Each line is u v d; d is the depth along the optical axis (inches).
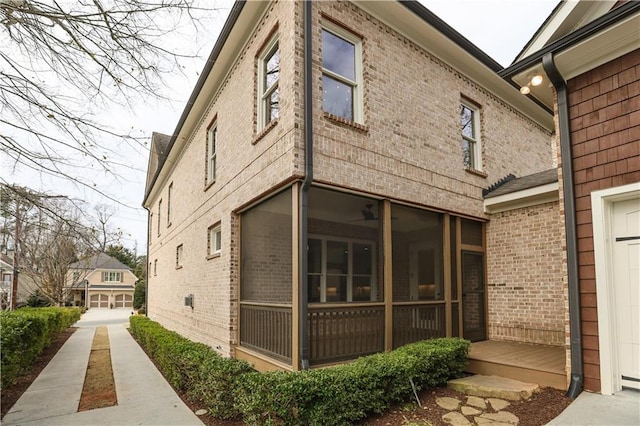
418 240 245.0
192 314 348.8
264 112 234.2
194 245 356.5
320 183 193.0
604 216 161.8
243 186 243.4
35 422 168.1
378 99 226.4
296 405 134.2
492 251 295.0
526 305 271.1
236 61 271.9
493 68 296.8
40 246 557.9
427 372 182.7
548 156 388.2
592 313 161.9
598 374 158.4
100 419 171.3
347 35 220.5
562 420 139.9
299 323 178.5
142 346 402.3
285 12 203.5
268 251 217.6
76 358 335.9
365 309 206.7
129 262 1640.0
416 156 244.4
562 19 185.6
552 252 261.3
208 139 338.3
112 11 146.1
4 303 616.1
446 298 252.7
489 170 304.0
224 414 165.0
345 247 207.8
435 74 269.1
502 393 173.6
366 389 150.3
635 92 156.3
